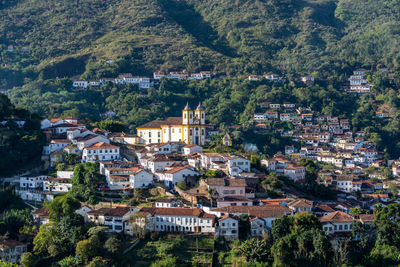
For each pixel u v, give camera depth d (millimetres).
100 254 195500
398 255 192625
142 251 197375
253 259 190250
